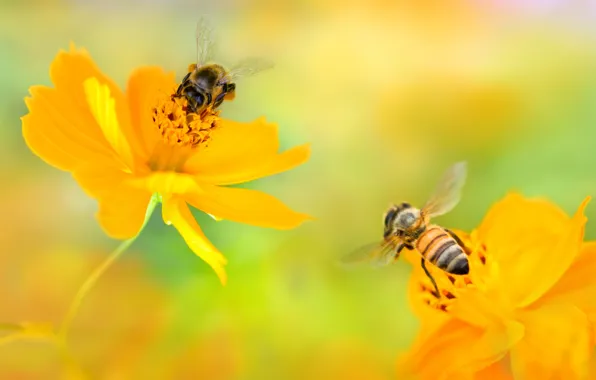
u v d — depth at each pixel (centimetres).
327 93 32
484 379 22
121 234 22
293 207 30
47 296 29
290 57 32
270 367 27
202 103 24
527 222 23
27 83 32
